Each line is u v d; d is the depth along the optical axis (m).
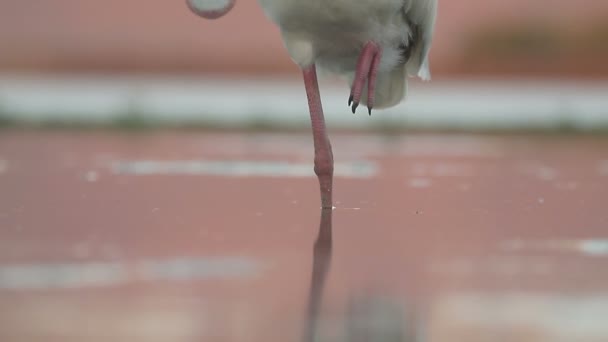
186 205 10.52
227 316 5.89
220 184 12.34
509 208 10.54
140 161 15.05
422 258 7.75
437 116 23.56
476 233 8.99
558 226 9.34
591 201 11.09
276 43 40.81
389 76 11.56
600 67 39.25
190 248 8.09
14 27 41.28
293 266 7.37
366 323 5.79
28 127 21.12
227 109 23.86
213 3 10.76
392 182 12.85
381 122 22.72
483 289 6.70
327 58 11.03
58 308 6.02
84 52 39.72
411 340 5.46
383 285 6.77
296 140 19.28
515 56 39.59
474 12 40.78
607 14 40.06
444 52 39.81
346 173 13.96
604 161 15.88
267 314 5.96
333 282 6.86
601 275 7.19
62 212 9.91
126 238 8.46
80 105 23.73
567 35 39.81
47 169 13.80
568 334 5.56
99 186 11.96
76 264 7.34
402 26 10.78
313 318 5.87
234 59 39.69
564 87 32.53
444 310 6.10
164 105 24.22
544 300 6.36
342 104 24.91
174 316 5.87
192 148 17.31
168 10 42.75
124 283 6.71
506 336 5.51
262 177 13.23
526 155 16.98
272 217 9.80
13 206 10.27
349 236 8.75
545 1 40.66
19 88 27.47
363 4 10.11
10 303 6.11
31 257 7.59
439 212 10.25
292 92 28.25
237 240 8.47
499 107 24.92
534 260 7.68
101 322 5.71
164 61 39.38
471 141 19.89
